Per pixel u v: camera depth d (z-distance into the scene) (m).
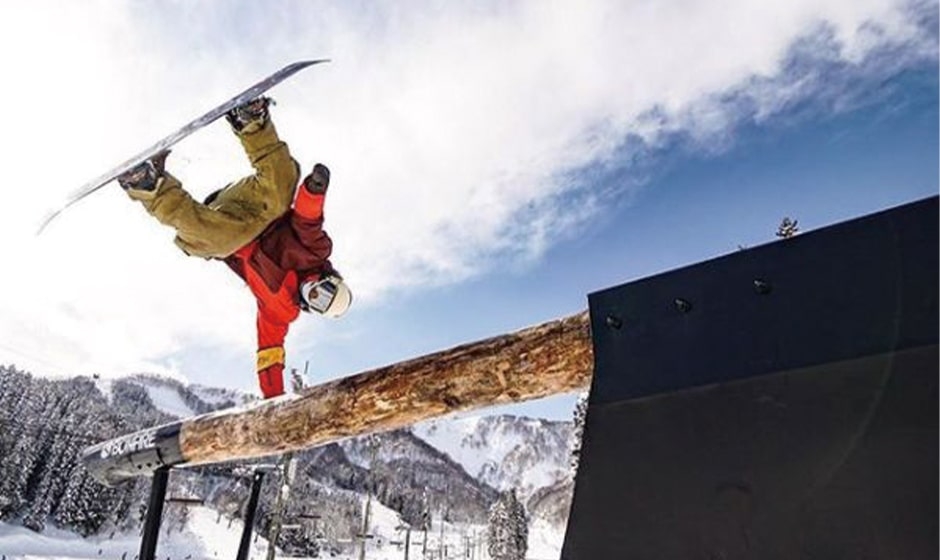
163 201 2.88
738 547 1.07
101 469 3.67
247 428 2.87
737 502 1.09
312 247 3.13
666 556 1.15
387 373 2.33
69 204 3.01
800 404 1.07
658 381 1.28
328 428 2.52
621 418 1.31
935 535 0.88
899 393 0.96
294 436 2.66
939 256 0.98
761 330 1.17
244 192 3.13
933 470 0.90
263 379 3.18
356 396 2.41
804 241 1.17
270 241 3.14
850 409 1.01
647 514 1.21
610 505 1.27
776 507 1.05
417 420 2.29
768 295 1.18
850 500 0.97
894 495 0.93
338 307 3.23
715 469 1.14
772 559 1.03
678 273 1.34
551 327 1.84
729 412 1.16
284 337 3.29
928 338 0.95
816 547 0.99
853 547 0.95
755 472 1.09
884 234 1.06
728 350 1.20
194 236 2.97
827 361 1.06
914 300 0.99
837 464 1.00
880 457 0.96
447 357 2.12
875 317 1.03
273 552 17.69
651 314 1.35
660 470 1.22
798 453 1.05
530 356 1.85
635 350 1.35
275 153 3.04
